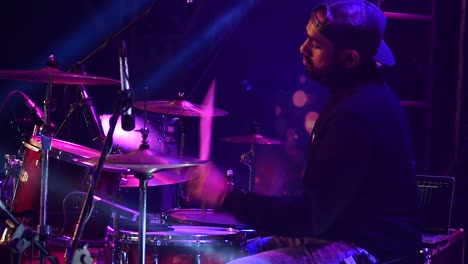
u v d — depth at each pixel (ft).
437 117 17.35
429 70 17.24
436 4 17.26
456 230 13.12
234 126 21.68
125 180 13.19
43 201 9.46
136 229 10.99
